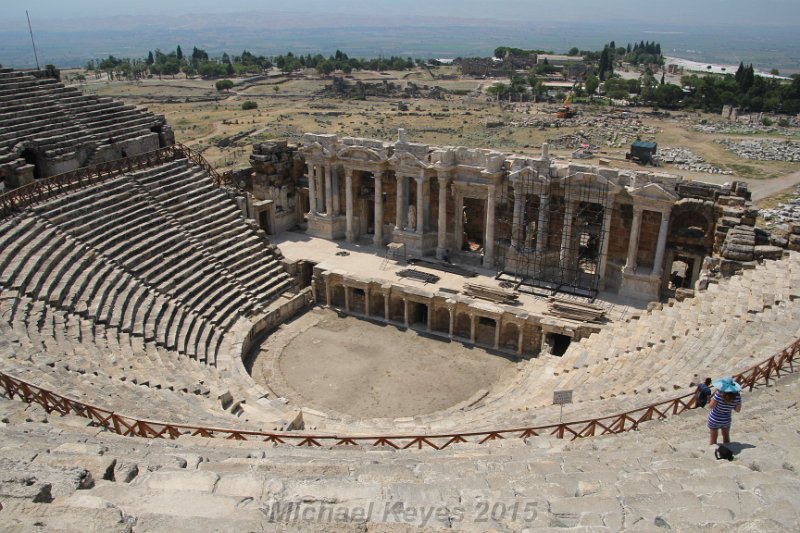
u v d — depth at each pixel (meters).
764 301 31.28
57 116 47.44
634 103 191.75
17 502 10.26
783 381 21.17
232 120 156.50
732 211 42.53
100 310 35.69
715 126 154.00
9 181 41.62
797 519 11.05
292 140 125.88
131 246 42.22
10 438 16.12
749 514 11.48
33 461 12.88
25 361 25.69
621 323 40.62
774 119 165.62
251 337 44.28
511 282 48.38
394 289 47.53
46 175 44.50
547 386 33.75
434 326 47.06
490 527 11.49
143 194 46.62
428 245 54.16
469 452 17.95
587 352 36.75
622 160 115.56
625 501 12.24
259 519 10.94
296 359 43.03
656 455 15.72
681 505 12.05
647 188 43.50
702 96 187.62
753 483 12.95
